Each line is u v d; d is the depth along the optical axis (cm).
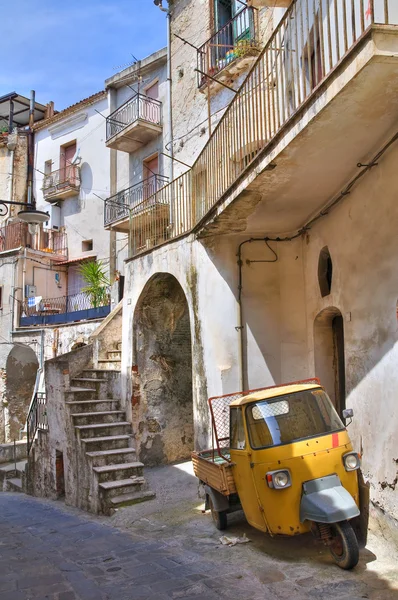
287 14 584
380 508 569
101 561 592
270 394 583
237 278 890
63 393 1092
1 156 2650
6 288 2136
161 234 1127
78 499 978
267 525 529
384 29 398
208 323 902
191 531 684
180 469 1071
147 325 1173
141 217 1192
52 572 557
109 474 912
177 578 510
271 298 896
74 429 1022
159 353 1183
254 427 559
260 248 905
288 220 820
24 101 2736
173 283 1143
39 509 1009
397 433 542
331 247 732
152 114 1791
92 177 2216
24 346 1988
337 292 707
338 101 462
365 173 612
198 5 1491
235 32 1309
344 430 552
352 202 655
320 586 459
